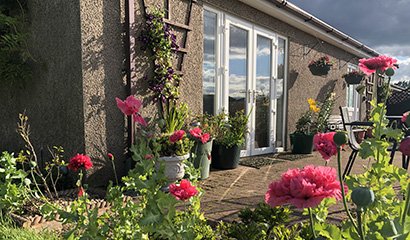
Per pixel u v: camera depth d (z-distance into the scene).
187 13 4.43
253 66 5.86
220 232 1.56
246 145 5.84
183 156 3.21
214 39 5.12
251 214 1.48
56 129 3.66
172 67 4.20
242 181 3.97
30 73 3.81
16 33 3.80
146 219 1.34
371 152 1.30
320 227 1.12
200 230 1.57
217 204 2.98
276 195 0.95
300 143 6.36
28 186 2.69
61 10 3.45
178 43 4.31
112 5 3.52
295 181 0.91
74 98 3.42
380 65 1.44
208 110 5.08
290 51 6.76
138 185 1.48
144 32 3.80
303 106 7.36
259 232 1.38
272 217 1.43
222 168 4.68
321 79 8.09
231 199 3.16
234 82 5.54
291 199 0.90
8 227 2.09
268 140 6.44
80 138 3.39
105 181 3.51
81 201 1.67
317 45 7.76
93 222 1.49
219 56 5.18
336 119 8.11
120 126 3.64
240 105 5.69
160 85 3.94
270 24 6.08
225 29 5.23
